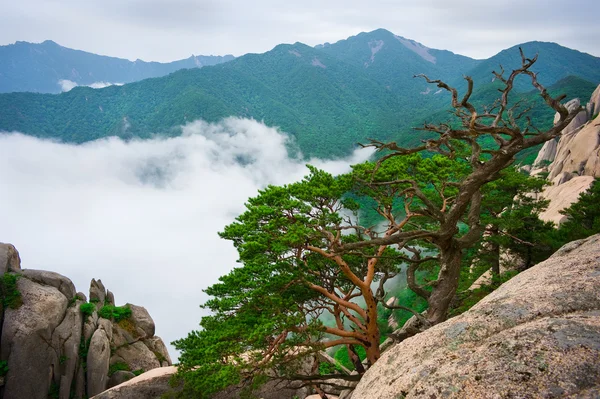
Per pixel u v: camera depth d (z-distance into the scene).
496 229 27.80
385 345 22.70
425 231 14.95
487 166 13.37
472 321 6.09
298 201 16.75
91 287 33.69
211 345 15.26
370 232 18.44
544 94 11.51
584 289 5.86
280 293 17.23
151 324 33.81
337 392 22.30
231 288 16.97
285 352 15.80
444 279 16.22
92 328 30.78
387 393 5.68
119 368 30.84
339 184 17.52
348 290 20.30
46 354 27.69
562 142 71.38
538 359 4.49
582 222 28.23
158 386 22.78
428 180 19.09
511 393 4.23
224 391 20.84
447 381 4.86
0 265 29.91
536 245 26.36
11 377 26.58
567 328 4.80
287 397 22.66
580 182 45.69
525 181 27.22
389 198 18.72
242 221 18.06
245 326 15.53
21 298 28.48
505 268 30.97
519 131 11.80
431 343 6.16
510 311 5.89
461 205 14.22
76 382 28.97
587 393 3.86
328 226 17.17
